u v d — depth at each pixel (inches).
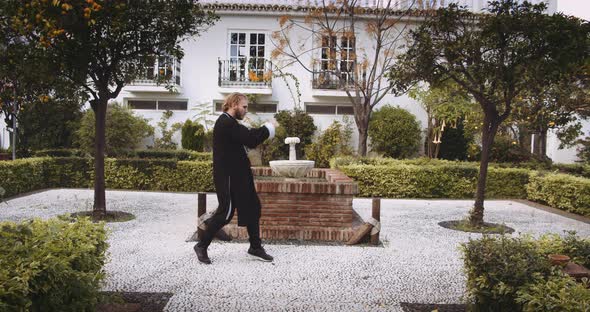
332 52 493.4
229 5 558.9
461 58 250.7
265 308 133.7
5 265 83.7
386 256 199.5
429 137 541.3
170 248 204.5
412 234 250.5
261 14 567.5
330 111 594.9
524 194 417.4
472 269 116.2
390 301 142.6
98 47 247.9
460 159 552.1
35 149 521.0
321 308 135.1
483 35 243.8
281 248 207.3
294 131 549.0
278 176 314.3
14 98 396.5
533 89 253.4
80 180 429.4
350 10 490.6
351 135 574.6
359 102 485.4
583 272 112.8
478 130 498.6
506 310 109.5
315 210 227.1
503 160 520.1
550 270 109.1
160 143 562.6
